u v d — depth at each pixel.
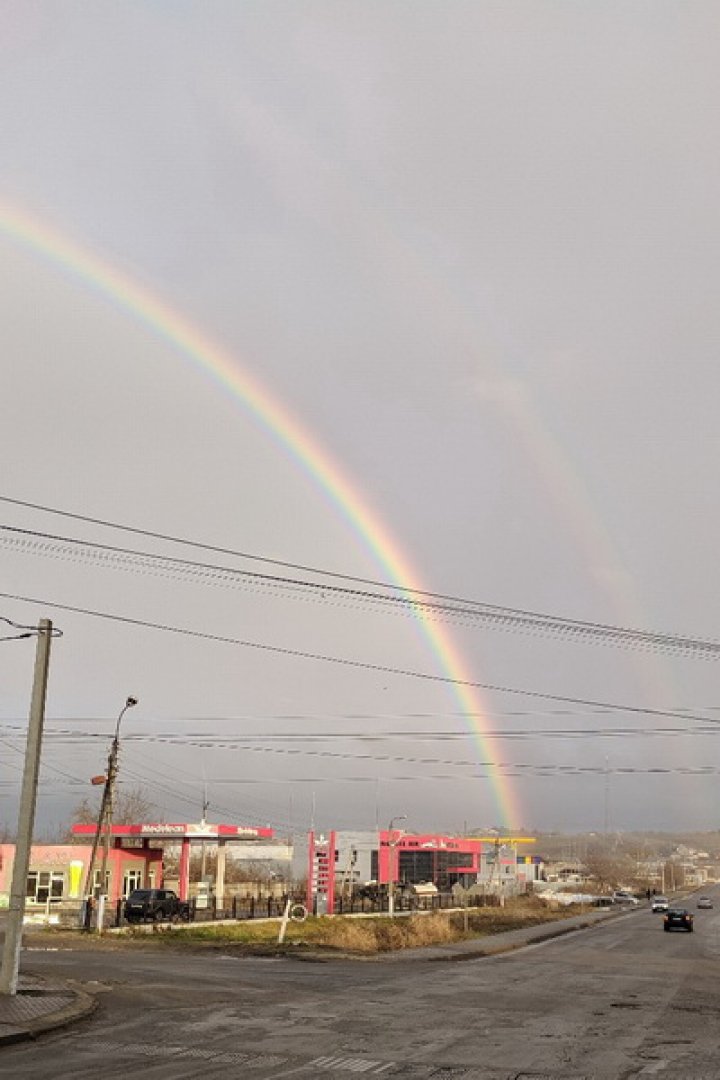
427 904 87.50
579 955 46.59
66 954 37.47
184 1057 16.50
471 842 118.12
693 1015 24.23
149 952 40.25
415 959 41.91
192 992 26.42
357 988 29.02
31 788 24.12
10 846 72.88
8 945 23.52
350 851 104.12
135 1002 24.03
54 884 71.56
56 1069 15.12
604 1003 26.48
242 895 91.81
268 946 44.66
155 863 78.38
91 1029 19.64
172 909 59.47
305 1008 23.73
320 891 70.75
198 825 70.75
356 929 52.12
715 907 124.75
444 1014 23.30
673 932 68.88
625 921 85.50
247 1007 23.66
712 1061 17.39
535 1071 16.06
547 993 28.77
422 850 113.00
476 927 65.62
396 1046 18.31
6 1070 14.98
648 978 34.53
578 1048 18.59
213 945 44.25
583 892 159.25
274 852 131.00
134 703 53.06
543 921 77.75
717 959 45.31
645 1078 15.65
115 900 71.25
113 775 52.41
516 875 133.12
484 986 30.45
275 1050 17.48
